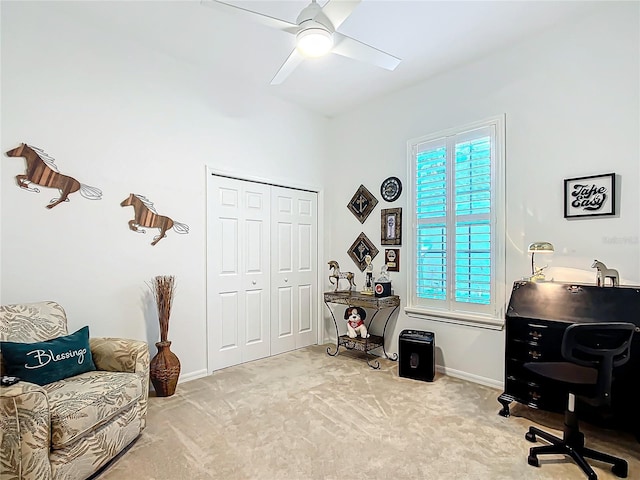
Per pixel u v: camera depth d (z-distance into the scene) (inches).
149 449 84.1
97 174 110.3
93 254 109.4
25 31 97.8
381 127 162.7
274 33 113.3
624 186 98.3
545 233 112.7
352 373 136.3
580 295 94.6
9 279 95.0
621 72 99.0
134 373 88.6
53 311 92.7
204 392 118.0
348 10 77.6
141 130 120.1
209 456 81.5
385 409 105.5
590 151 104.2
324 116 184.2
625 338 77.0
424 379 128.5
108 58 112.7
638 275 96.0
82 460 70.6
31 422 61.6
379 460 80.2
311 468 77.4
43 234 100.4
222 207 142.8
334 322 182.9
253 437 89.7
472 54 124.8
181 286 129.5
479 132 128.4
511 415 101.7
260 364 147.2
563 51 109.0
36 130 99.4
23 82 97.4
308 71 137.0
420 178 147.1
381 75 140.3
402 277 152.9
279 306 163.6
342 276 177.8
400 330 152.9
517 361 100.8
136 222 118.5
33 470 61.4
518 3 97.7
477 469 76.9
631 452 84.0
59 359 81.9
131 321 117.0
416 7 98.6
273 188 162.1
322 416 101.0
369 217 167.5
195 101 134.0
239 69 137.7
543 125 113.3
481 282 126.6
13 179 95.8
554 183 111.0
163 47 122.0
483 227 126.9
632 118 97.3
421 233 146.1
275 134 161.3
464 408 106.3
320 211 182.1
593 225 103.5
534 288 103.3
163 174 125.3
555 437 83.4
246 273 150.5
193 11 102.4
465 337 131.5
